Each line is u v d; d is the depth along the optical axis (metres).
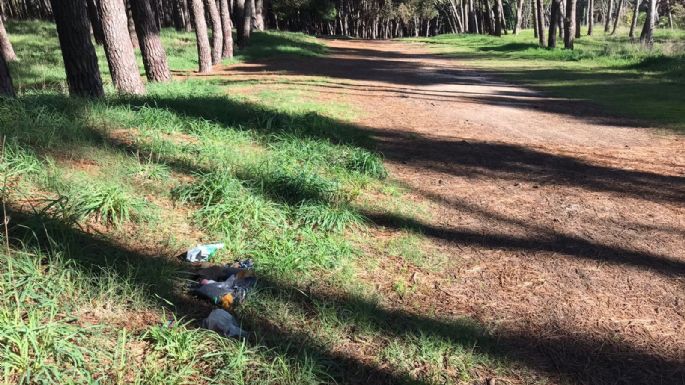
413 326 3.35
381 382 2.83
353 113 10.20
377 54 30.45
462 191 6.04
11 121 5.46
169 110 7.42
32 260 3.27
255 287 3.52
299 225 4.62
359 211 5.12
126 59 9.62
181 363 2.73
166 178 5.11
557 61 23.41
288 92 12.02
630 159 7.59
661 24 60.16
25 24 32.44
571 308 3.67
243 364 2.74
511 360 3.09
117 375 2.59
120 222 4.12
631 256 4.50
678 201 5.88
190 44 26.72
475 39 42.53
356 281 3.84
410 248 4.42
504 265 4.28
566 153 7.87
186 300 3.37
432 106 11.77
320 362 2.88
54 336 2.66
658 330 3.45
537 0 31.05
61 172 4.63
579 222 5.23
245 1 26.52
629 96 13.23
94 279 3.24
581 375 3.00
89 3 20.09
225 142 6.59
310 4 57.28
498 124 10.02
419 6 71.38
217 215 4.44
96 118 6.50
